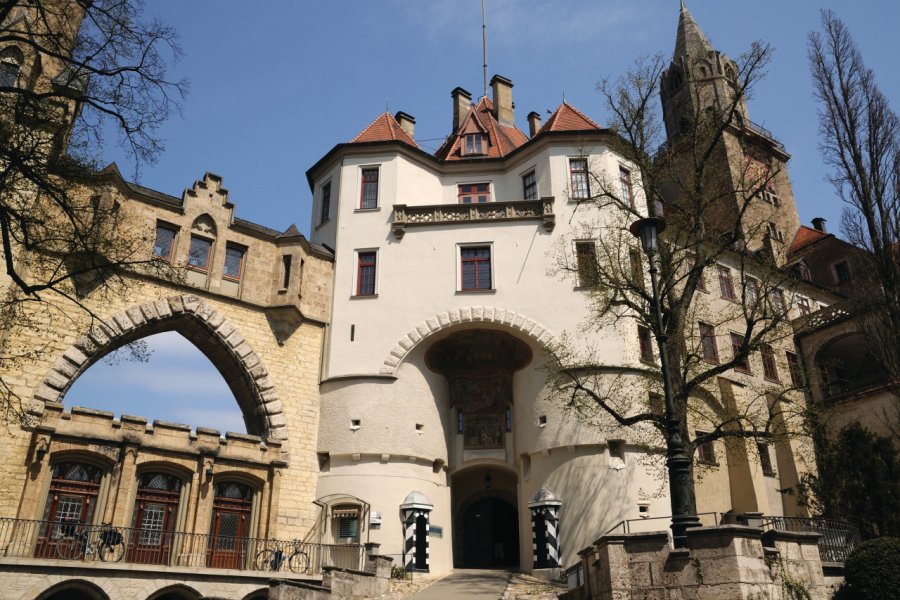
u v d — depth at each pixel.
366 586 23.30
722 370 21.92
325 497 29.67
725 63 54.53
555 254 32.44
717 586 14.60
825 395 38.66
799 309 42.72
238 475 28.23
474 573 29.33
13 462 23.56
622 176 34.41
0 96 16.53
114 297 27.67
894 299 26.89
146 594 23.17
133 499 25.58
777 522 24.95
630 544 15.65
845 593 19.22
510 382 33.47
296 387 31.12
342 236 34.25
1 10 15.90
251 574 25.14
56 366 25.33
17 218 16.25
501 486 33.84
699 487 30.81
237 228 31.70
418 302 32.38
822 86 29.61
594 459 28.56
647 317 23.25
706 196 26.12
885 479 26.47
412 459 30.44
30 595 21.28
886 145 28.22
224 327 29.92
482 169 37.16
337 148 36.19
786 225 51.31
